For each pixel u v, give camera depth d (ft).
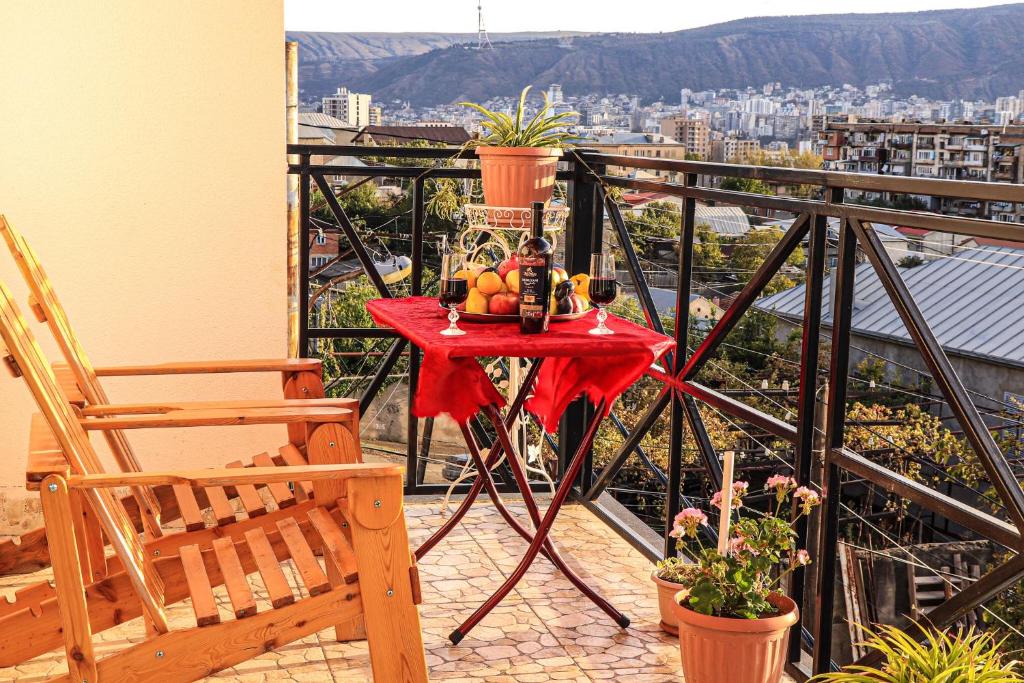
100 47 11.35
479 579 10.62
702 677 7.59
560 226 11.85
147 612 6.66
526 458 13.16
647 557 11.32
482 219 12.00
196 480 6.17
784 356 36.52
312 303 18.79
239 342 12.21
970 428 6.39
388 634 6.64
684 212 10.36
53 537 5.99
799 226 8.32
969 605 6.49
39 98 11.29
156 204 11.73
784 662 7.90
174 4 11.46
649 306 11.84
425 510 12.80
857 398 35.68
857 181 7.25
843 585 27.94
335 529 7.72
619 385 8.71
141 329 11.89
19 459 11.37
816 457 12.56
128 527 6.86
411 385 13.12
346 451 8.41
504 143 11.79
